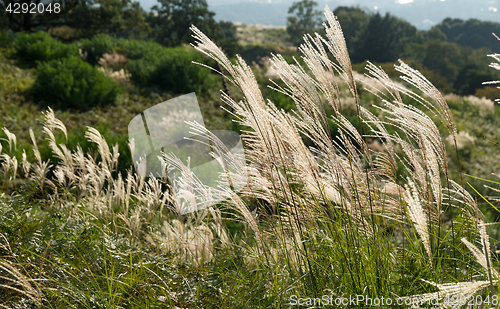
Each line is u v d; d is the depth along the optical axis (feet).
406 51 196.03
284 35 375.25
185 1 170.81
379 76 6.05
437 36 320.70
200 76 42.19
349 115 33.42
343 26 240.73
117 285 6.20
